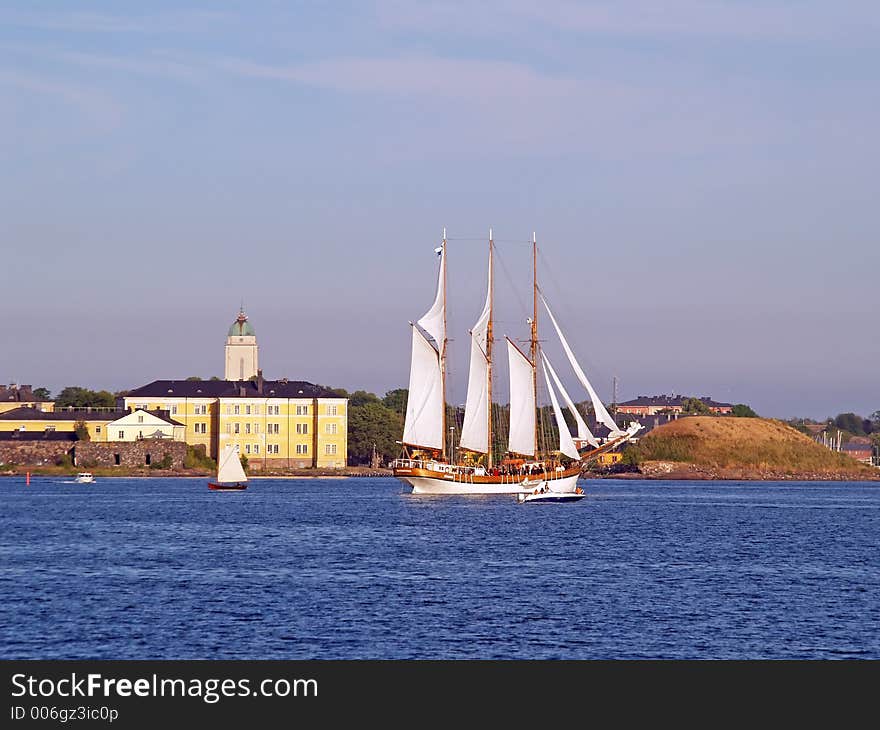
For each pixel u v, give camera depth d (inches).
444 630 3078.2
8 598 3501.5
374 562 4458.7
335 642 2938.0
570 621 3206.2
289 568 4244.6
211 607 3363.7
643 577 4097.0
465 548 5044.3
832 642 3004.4
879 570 4429.1
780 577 4165.8
